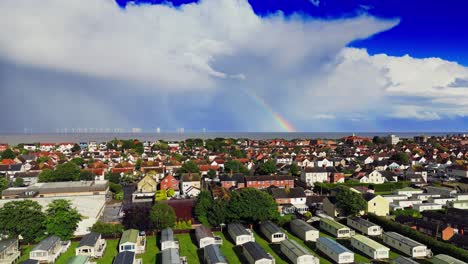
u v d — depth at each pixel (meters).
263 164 173.62
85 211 94.19
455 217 88.06
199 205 92.50
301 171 165.12
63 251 75.06
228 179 145.00
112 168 181.75
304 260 64.56
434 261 64.19
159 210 85.69
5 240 71.81
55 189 111.25
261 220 87.69
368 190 132.50
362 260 67.94
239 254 72.00
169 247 72.44
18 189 110.00
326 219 90.25
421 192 128.75
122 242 71.69
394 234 76.62
